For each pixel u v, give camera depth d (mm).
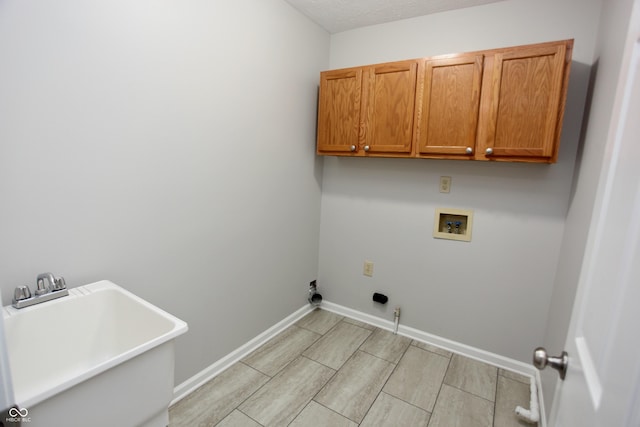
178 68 1517
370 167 2482
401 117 2012
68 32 1127
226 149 1825
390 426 1595
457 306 2258
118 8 1263
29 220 1099
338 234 2705
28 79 1048
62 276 1202
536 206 1945
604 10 1601
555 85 1599
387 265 2500
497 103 1731
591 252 730
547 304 1979
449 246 2242
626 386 417
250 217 2059
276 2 2008
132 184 1397
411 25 2219
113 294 1227
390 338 2412
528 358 2057
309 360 2105
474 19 2014
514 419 1668
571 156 1819
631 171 540
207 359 1880
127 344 1178
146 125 1419
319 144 2357
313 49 2383
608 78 1366
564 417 711
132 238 1427
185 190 1633
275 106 2121
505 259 2072
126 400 868
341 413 1664
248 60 1878
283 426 1568
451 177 2180
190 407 1665
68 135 1168
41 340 1053
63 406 732
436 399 1791
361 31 2414
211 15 1634
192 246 1709
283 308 2486
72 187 1200
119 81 1298
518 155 1720
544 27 1826
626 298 472
